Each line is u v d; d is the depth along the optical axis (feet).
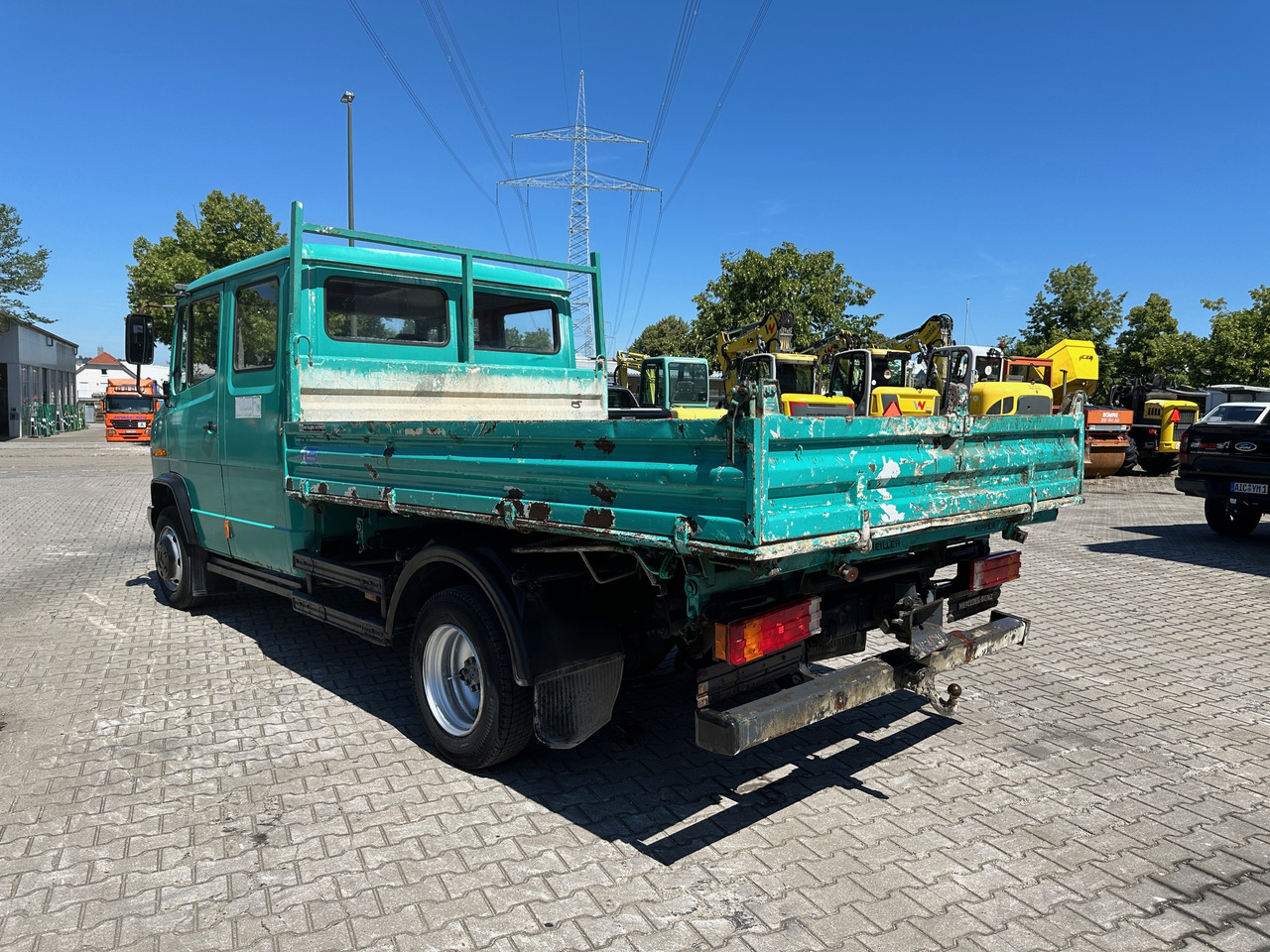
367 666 17.35
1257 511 34.12
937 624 12.73
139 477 61.00
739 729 9.37
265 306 16.67
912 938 8.48
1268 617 21.84
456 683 12.83
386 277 16.75
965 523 11.21
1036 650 18.86
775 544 8.11
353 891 9.25
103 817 10.89
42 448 97.09
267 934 8.47
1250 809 11.35
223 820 10.84
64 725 14.08
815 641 11.53
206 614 21.77
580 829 10.70
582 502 9.81
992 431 11.46
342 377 15.92
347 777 12.14
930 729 14.21
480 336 18.51
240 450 17.74
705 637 9.91
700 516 8.38
